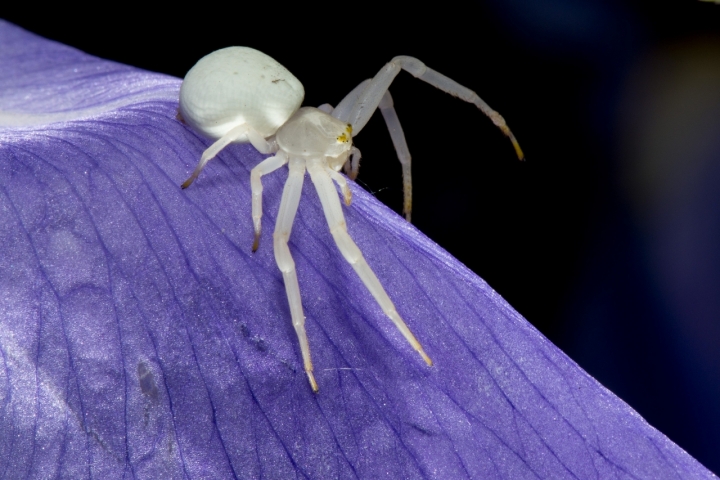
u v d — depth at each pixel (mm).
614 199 135
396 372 104
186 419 104
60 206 106
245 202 108
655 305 126
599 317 128
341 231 106
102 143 110
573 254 135
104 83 124
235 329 105
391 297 106
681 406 120
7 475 103
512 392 104
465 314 105
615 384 123
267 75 110
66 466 103
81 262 105
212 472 104
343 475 104
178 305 105
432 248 108
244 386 104
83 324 104
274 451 104
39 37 129
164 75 124
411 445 104
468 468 103
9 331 104
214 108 109
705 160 132
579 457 103
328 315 106
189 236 106
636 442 103
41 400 104
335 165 115
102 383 104
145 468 104
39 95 124
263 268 106
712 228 129
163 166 109
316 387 104
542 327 132
